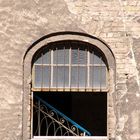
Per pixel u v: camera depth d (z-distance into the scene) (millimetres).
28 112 11414
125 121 11305
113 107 11383
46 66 11578
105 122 15414
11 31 11438
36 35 11422
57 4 11438
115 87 11383
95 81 11555
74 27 11422
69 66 11586
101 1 11453
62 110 15125
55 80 11578
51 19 11438
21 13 11453
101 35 11414
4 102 11352
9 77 11391
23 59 11414
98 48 11461
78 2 11453
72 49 11594
